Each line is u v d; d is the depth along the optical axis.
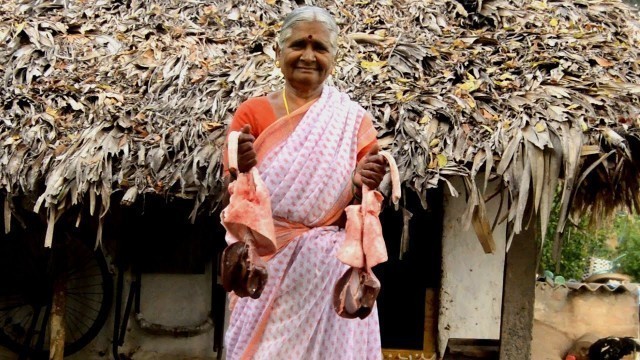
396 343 6.68
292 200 3.05
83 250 6.75
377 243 3.00
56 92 5.04
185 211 6.79
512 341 5.23
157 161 4.49
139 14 5.83
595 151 4.36
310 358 3.12
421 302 6.66
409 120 4.47
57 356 5.90
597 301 7.34
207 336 6.91
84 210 6.26
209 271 6.92
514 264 5.20
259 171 3.07
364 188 3.05
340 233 3.16
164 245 6.85
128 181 4.52
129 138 4.62
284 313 3.10
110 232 6.74
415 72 4.99
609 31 5.66
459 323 6.56
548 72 5.00
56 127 4.78
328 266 3.10
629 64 5.16
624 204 5.50
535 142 4.32
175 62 5.19
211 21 5.73
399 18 5.75
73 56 5.41
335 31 3.12
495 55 5.24
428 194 6.57
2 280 6.42
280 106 3.15
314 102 3.11
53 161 4.61
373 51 5.21
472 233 6.56
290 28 3.08
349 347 3.11
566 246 9.59
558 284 7.38
